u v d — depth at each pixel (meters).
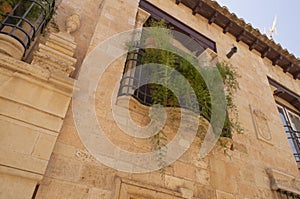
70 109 2.72
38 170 2.10
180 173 3.11
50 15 3.26
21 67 2.41
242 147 4.21
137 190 2.62
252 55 6.75
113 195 2.44
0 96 2.24
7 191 1.91
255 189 3.74
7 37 2.54
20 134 2.18
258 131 4.77
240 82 5.61
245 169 3.90
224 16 6.41
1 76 2.33
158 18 5.15
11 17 2.87
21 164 2.05
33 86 2.45
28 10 2.86
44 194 2.14
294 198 4.01
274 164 4.46
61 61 2.82
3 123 2.15
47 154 2.21
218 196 3.23
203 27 6.04
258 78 6.21
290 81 7.27
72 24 3.52
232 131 4.05
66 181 2.30
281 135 5.22
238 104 5.03
